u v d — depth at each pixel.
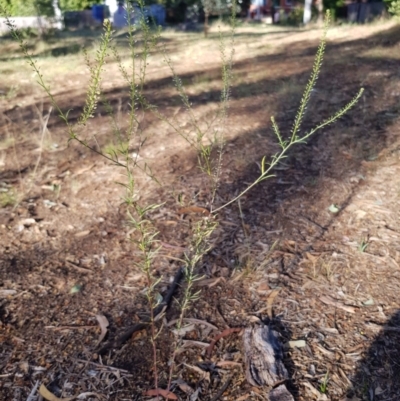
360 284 2.87
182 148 4.87
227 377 2.29
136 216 3.66
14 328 2.62
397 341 2.46
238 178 4.14
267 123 5.36
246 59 9.34
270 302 2.76
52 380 2.30
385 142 4.62
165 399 2.18
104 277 3.03
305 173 4.16
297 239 3.30
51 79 8.40
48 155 4.90
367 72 7.02
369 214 3.54
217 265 3.07
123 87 7.56
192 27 17.77
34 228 3.60
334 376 2.28
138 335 2.56
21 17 12.48
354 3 19.81
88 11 20.38
